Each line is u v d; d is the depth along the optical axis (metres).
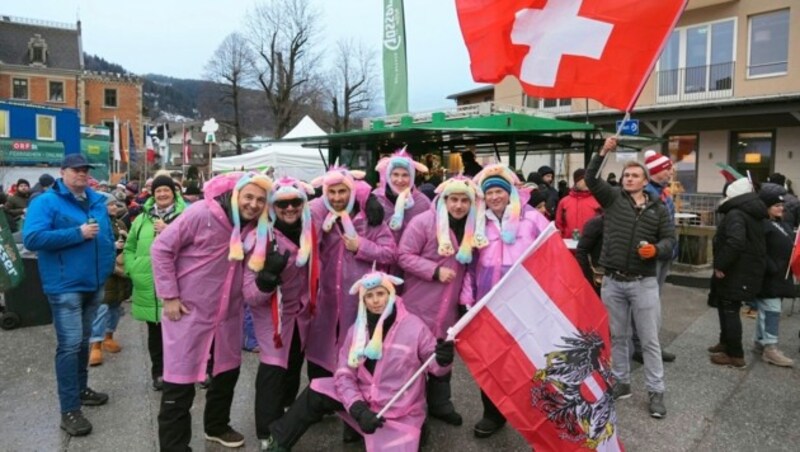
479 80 4.61
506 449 3.77
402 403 3.33
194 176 9.33
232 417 4.28
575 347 3.23
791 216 7.89
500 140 8.77
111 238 4.32
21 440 3.85
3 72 53.97
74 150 26.75
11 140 24.38
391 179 4.23
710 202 15.32
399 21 13.41
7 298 6.58
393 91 13.65
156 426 4.09
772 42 16.09
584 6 4.13
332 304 4.09
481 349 3.15
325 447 3.82
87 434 3.94
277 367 3.65
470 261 3.80
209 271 3.46
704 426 4.06
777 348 5.77
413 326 3.44
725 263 5.14
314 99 49.91
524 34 4.34
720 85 17.06
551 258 3.27
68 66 56.91
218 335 3.55
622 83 4.04
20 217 11.05
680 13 3.85
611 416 3.31
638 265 4.23
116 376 5.10
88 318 4.32
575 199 6.41
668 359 5.44
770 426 4.06
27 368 5.26
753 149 16.30
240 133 50.12
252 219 3.52
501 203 3.81
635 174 4.27
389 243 4.04
